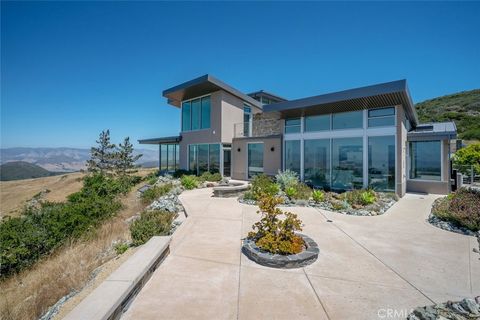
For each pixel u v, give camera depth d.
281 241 4.42
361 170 11.34
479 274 3.82
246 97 18.72
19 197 27.81
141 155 23.47
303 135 13.33
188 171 18.45
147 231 5.59
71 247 6.94
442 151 11.65
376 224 6.66
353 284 3.53
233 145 17.00
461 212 6.30
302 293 3.29
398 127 10.40
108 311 2.49
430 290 3.35
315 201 9.23
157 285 3.51
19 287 5.06
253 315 2.82
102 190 15.02
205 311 2.90
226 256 4.55
